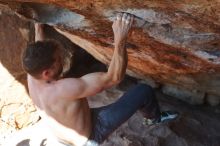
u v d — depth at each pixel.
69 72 6.77
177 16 3.21
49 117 3.59
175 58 4.32
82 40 5.00
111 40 4.25
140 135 5.67
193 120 5.95
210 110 6.21
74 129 3.59
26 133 6.38
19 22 6.20
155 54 4.38
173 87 6.27
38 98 3.58
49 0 3.34
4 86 6.42
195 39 3.57
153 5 3.10
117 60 3.24
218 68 4.26
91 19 3.69
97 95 6.38
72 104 3.46
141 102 3.99
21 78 6.44
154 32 3.65
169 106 6.12
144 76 6.02
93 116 3.78
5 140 6.38
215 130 5.85
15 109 6.50
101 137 3.76
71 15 3.79
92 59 7.04
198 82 5.46
